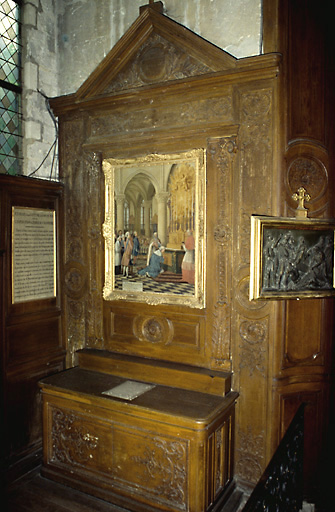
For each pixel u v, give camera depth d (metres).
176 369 2.99
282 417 2.85
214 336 2.97
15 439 3.22
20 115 3.52
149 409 2.59
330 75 2.87
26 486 3.01
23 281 3.28
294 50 2.79
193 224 3.02
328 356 2.91
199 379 2.90
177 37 2.94
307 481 2.91
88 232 3.51
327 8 2.86
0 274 3.01
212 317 2.98
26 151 3.50
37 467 3.29
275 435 2.81
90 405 2.86
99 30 3.50
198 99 2.98
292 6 2.79
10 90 3.45
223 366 2.93
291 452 2.36
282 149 2.73
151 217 3.20
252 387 2.88
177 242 3.10
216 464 2.66
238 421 2.93
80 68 3.61
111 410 2.76
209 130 2.92
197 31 3.03
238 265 2.89
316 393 2.92
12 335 3.19
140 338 3.29
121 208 3.33
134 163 3.22
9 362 3.17
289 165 2.79
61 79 3.71
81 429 2.95
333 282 2.80
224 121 2.89
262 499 1.82
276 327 2.77
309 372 2.91
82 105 3.42
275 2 2.71
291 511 2.38
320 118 2.87
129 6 3.35
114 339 3.43
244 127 2.82
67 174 3.60
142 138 3.18
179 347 3.12
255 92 2.78
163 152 3.12
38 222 3.41
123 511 2.70
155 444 2.62
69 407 2.98
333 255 2.80
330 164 2.88
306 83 2.83
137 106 3.22
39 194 3.40
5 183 3.09
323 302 2.91
